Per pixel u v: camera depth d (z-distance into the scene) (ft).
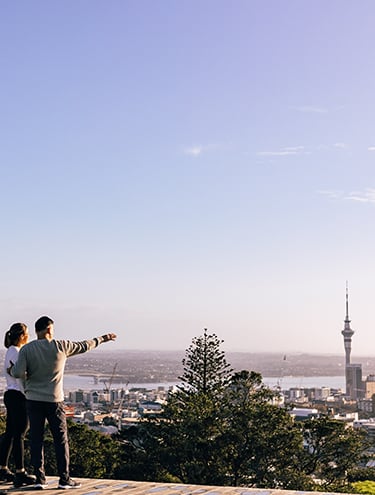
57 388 30.68
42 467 30.94
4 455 31.96
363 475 126.62
